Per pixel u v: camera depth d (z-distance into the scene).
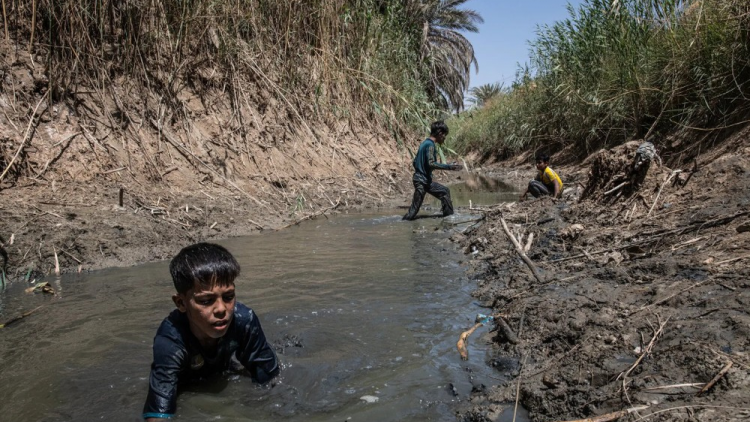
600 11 11.84
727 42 7.29
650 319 3.04
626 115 11.26
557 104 15.53
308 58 12.14
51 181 6.66
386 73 13.73
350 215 9.13
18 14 7.59
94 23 8.17
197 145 8.78
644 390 2.37
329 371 3.04
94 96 7.88
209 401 2.77
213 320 2.66
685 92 8.45
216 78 9.87
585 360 2.80
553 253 4.91
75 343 3.53
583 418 2.35
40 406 2.71
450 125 25.36
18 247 5.32
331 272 5.18
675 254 3.96
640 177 5.75
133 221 6.39
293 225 7.98
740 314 2.78
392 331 3.63
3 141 6.58
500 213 7.21
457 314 3.95
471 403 2.66
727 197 4.67
